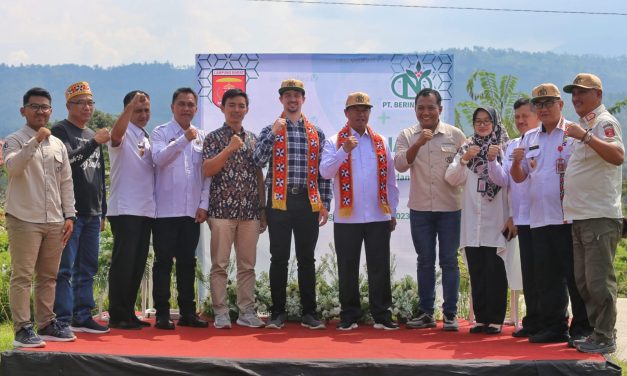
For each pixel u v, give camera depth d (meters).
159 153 6.41
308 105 7.71
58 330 5.75
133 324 6.55
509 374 5.00
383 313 6.70
